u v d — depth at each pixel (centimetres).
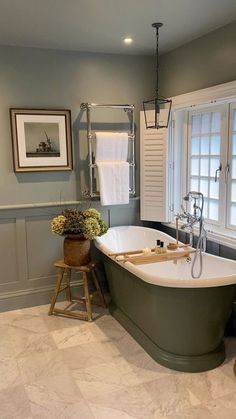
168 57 373
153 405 223
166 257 311
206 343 257
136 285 283
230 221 330
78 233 328
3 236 353
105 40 330
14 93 340
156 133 377
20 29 297
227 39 293
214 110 338
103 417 213
